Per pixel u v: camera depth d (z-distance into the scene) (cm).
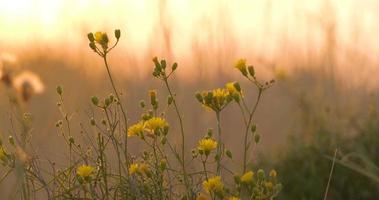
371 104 659
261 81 778
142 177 360
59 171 395
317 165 596
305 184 575
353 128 639
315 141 620
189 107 698
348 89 739
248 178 339
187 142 609
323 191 569
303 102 681
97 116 578
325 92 738
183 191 386
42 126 562
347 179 572
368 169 561
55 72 733
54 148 517
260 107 735
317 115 659
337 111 669
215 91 350
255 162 605
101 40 359
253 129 362
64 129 561
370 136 611
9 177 490
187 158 472
